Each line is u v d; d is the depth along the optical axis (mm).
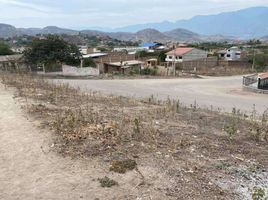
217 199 4516
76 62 39688
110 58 55188
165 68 54125
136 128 7184
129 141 6574
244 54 72562
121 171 5191
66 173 5148
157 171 5258
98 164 5461
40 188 4699
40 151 6008
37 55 35875
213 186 4902
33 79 18969
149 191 4617
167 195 4527
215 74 49125
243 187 4973
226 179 5188
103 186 4738
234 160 6000
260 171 5621
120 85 27672
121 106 11102
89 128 7191
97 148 6133
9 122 7859
